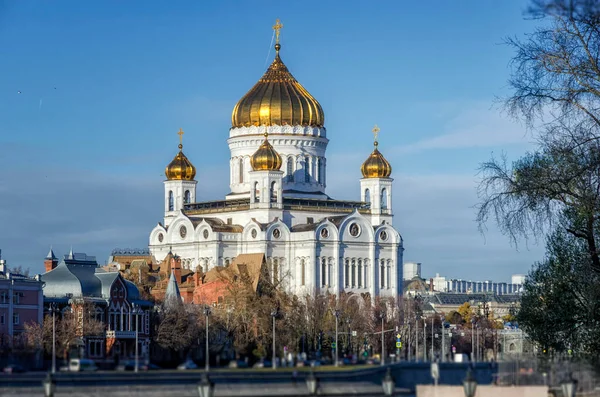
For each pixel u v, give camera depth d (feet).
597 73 505.25
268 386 506.48
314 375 515.50
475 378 547.90
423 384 559.38
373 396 523.70
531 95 511.40
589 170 517.55
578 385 540.11
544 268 635.25
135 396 483.51
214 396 495.00
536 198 527.40
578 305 622.95
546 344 634.43
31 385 476.13
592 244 553.64
